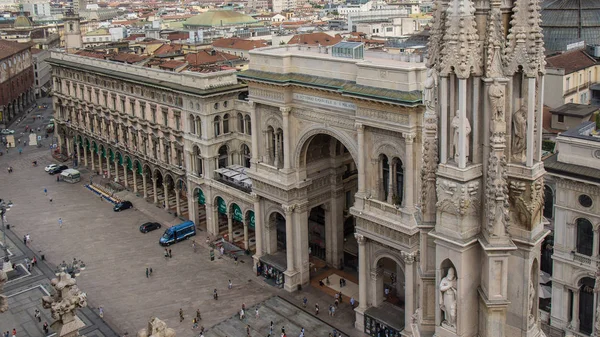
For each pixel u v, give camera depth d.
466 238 22.78
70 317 32.59
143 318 82.50
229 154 107.94
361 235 75.25
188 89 104.88
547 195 70.25
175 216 117.88
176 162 114.75
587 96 113.12
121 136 131.88
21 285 91.38
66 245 106.38
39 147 174.62
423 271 24.80
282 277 88.38
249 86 85.56
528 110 22.02
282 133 83.88
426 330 25.03
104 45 181.38
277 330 78.56
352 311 81.75
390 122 68.62
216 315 82.69
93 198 130.50
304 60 78.75
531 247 22.64
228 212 102.12
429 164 23.98
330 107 76.38
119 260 99.94
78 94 147.00
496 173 22.16
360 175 73.94
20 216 120.38
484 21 22.28
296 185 83.44
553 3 135.62
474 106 22.48
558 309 65.12
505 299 22.61
